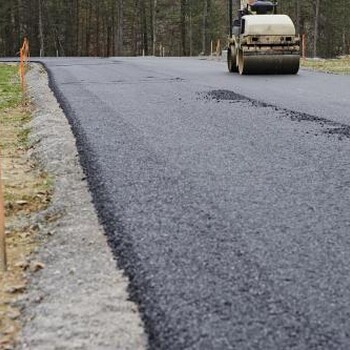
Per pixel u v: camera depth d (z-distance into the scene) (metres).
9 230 4.82
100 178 5.77
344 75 18.11
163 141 7.40
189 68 22.22
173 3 76.25
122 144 7.30
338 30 63.50
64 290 3.55
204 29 62.44
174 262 3.74
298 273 3.51
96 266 3.85
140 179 5.66
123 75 18.44
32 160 7.39
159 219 4.53
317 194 4.99
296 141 7.20
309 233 4.11
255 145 7.02
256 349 2.76
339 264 3.61
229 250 3.88
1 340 3.09
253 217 4.47
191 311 3.13
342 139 7.28
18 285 3.75
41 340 3.01
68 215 4.91
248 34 17.77
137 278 3.55
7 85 17.95
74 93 13.19
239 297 3.25
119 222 4.50
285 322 2.98
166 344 2.85
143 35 72.69
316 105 10.54
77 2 67.75
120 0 62.81
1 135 9.45
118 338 2.97
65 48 67.19
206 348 2.79
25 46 24.09
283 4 58.78
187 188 5.29
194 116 9.38
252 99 11.50
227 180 5.49
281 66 18.17
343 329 2.90
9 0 61.69
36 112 11.25
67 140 7.77
